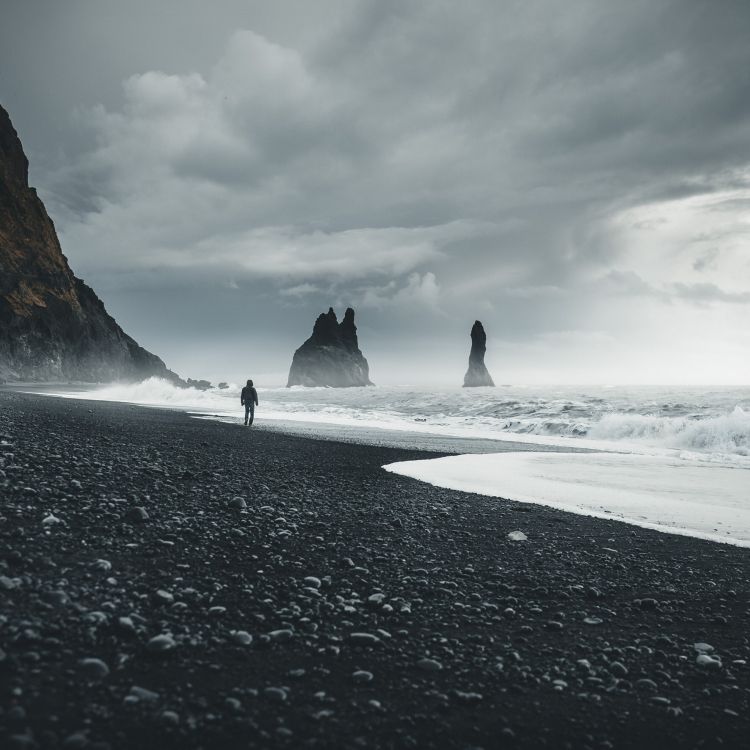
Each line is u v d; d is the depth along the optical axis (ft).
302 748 8.67
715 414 99.76
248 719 9.24
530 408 120.88
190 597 13.92
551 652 13.32
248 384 83.20
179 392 167.32
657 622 15.69
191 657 11.10
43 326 280.10
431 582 17.60
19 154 306.96
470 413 127.34
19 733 7.81
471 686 11.39
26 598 12.29
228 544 18.76
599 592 17.79
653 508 32.42
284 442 58.44
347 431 81.56
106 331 369.91
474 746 9.32
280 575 16.62
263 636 12.34
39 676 9.46
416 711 10.22
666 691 11.77
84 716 8.58
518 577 18.86
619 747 9.66
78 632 11.24
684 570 20.67
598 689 11.66
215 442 52.24
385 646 12.84
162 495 24.63
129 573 14.96
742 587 18.98
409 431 85.97
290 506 26.32
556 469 47.55
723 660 13.43
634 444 71.41
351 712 9.95
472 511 29.35
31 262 289.12
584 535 25.36
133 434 51.26
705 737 10.11
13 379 252.21
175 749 8.16
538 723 10.23
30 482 23.02
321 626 13.53
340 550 19.98
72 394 152.46
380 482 36.73
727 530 27.30
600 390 277.64
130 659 10.63
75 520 18.69
